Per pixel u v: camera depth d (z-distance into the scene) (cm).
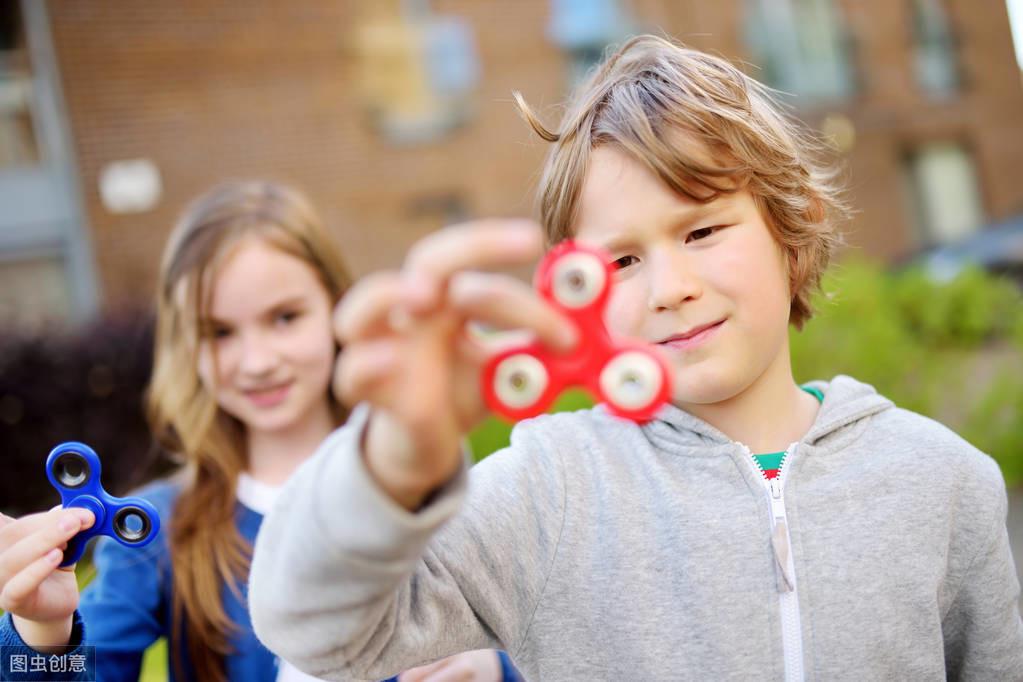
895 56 1272
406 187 920
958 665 136
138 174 796
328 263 203
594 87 135
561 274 77
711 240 117
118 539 111
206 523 180
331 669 90
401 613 98
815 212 140
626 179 118
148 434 520
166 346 200
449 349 71
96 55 789
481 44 960
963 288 576
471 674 157
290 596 84
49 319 561
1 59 778
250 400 188
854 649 118
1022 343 492
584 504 123
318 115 876
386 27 911
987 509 131
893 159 1254
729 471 124
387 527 77
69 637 116
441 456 74
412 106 927
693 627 117
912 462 129
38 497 509
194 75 822
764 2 1146
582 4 1009
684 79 126
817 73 1203
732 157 121
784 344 131
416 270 65
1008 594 133
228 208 200
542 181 135
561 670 117
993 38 1358
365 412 79
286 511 90
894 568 122
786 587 118
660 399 75
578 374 76
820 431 130
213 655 170
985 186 1327
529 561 118
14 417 504
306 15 873
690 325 114
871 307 480
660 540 121
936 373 459
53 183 786
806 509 124
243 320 188
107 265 788
